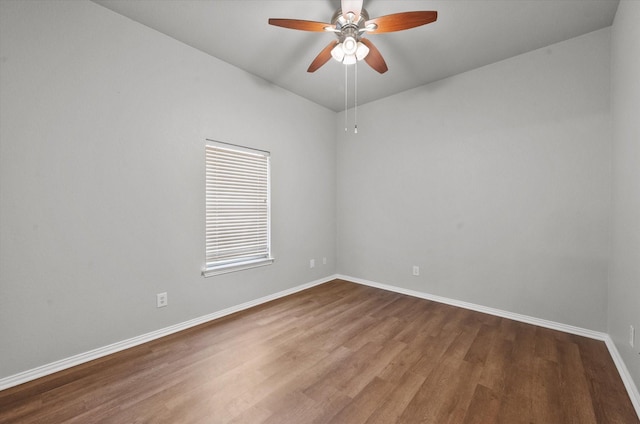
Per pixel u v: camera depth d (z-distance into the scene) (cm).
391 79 332
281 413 153
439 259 337
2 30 174
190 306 268
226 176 300
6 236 176
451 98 324
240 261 315
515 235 283
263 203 338
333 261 439
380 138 390
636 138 168
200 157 275
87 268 208
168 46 251
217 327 266
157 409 156
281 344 232
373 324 271
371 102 399
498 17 222
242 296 312
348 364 201
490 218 298
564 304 257
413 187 359
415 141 355
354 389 174
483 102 301
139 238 235
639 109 162
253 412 154
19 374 180
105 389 173
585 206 247
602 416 152
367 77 327
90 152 208
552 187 262
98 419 148
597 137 241
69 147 199
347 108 425
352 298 350
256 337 245
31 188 184
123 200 225
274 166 347
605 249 238
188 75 264
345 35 197
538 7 211
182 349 224
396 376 187
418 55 279
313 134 402
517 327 265
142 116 235
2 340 175
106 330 217
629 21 182
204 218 279
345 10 182
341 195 438
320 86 351
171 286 255
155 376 187
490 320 281
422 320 281
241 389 173
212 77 283
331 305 325
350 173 425
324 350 222
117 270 222
